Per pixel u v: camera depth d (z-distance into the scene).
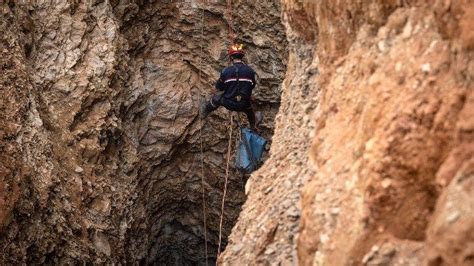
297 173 4.96
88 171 9.07
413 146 3.41
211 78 11.09
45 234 7.68
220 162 11.55
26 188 7.43
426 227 3.28
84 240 8.45
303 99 5.58
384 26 4.23
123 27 10.56
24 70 8.22
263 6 10.42
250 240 4.94
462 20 3.26
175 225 12.32
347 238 3.65
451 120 3.25
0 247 6.84
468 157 3.04
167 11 10.94
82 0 9.73
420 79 3.56
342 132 4.39
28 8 9.02
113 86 9.89
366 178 3.64
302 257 4.12
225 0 10.62
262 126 10.96
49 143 8.28
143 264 11.16
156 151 11.10
